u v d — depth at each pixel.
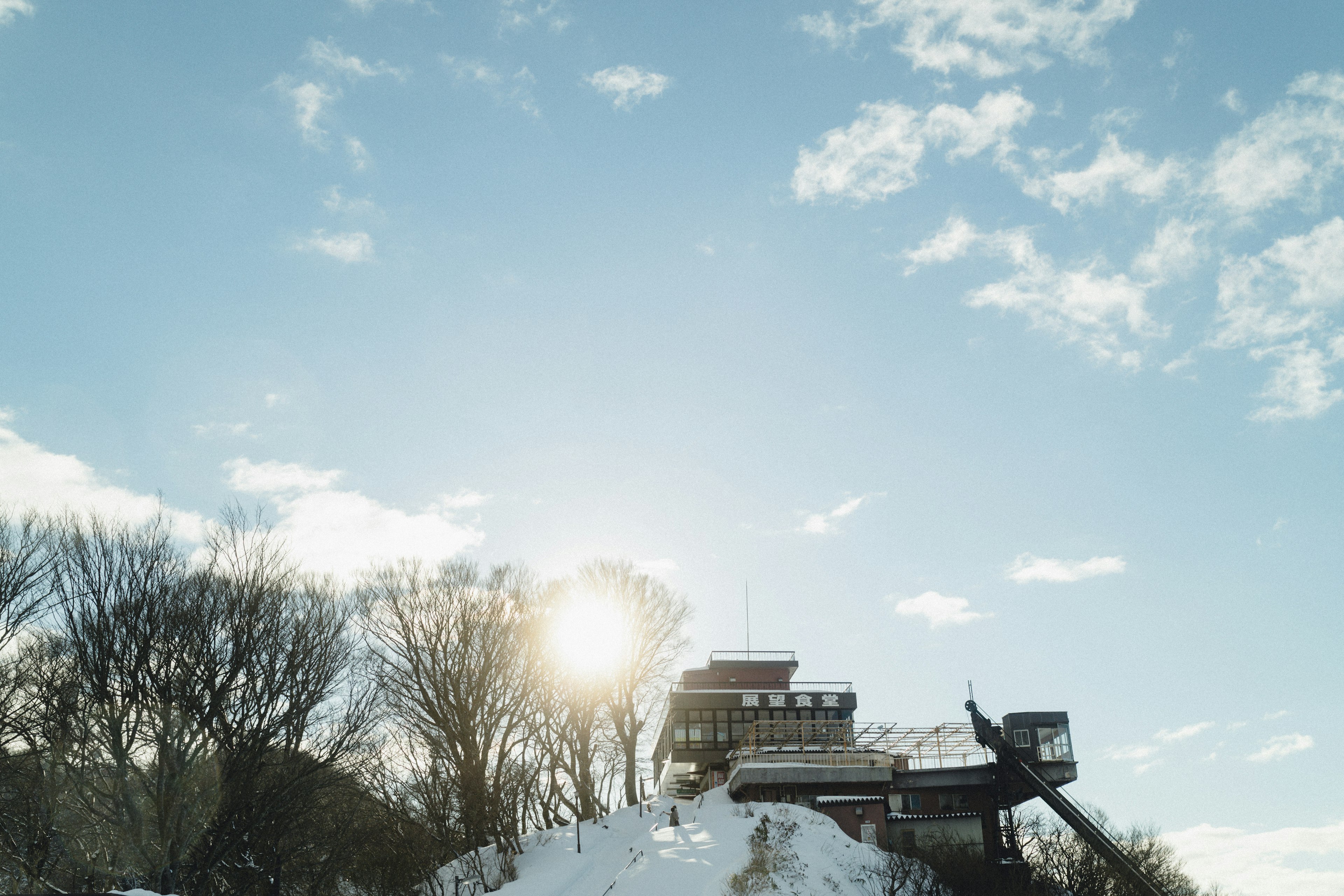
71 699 31.19
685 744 62.97
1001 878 41.38
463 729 48.31
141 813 31.38
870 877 39.12
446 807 44.78
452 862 44.44
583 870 40.81
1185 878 41.28
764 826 42.50
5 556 32.88
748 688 71.94
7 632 32.16
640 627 61.88
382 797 43.09
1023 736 50.12
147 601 33.44
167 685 32.56
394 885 43.12
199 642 34.06
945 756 51.19
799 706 63.66
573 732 57.41
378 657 48.78
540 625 54.25
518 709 50.72
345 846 42.19
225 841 34.53
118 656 32.06
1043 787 46.47
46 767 30.80
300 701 36.06
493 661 50.44
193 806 32.41
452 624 50.41
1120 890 40.00
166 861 31.16
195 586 35.50
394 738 46.34
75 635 32.09
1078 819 43.56
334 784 37.81
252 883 36.28
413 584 51.53
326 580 40.69
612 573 63.06
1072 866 42.00
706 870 37.34
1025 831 46.34
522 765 50.56
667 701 65.44
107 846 30.98
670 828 46.22
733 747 62.78
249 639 35.12
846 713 63.59
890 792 49.88
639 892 35.53
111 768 31.20
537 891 36.91
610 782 59.12
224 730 34.06
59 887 31.45
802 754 51.31
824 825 43.66
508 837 44.38
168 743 32.00
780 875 37.09
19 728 30.75
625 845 45.28
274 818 35.91
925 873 40.09
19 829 31.11
